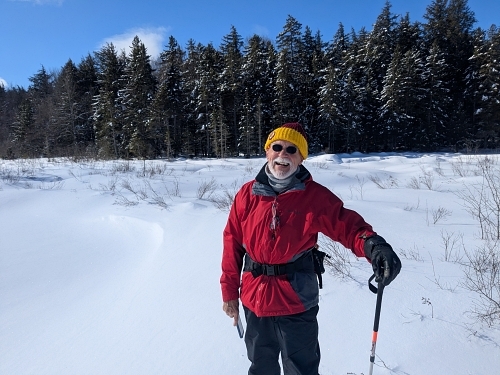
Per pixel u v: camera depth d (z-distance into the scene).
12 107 58.56
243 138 36.75
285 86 37.72
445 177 10.59
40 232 6.59
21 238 6.24
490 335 2.51
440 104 38.69
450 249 4.12
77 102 42.12
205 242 5.14
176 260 4.63
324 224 1.86
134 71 35.03
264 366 2.03
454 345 2.44
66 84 40.38
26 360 2.88
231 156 38.12
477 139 38.25
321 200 1.86
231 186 10.87
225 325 2.97
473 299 2.95
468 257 3.74
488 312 2.71
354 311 2.93
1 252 5.54
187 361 2.58
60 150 32.09
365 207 6.42
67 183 11.14
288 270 1.89
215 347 2.70
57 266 4.96
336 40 48.12
